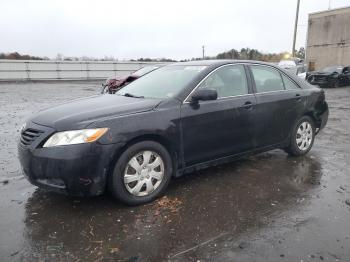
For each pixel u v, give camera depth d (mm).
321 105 5645
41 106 12047
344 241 3006
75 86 23625
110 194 3645
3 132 7395
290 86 5270
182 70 4613
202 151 4168
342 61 32906
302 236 3088
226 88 4445
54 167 3291
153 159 3785
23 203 3756
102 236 3094
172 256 2805
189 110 3979
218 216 3459
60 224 3305
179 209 3611
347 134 7246
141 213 3525
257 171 4766
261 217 3438
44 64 30016
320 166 4992
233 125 4395
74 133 3314
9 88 21500
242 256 2801
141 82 4871
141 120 3605
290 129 5188
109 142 3381
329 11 33375
